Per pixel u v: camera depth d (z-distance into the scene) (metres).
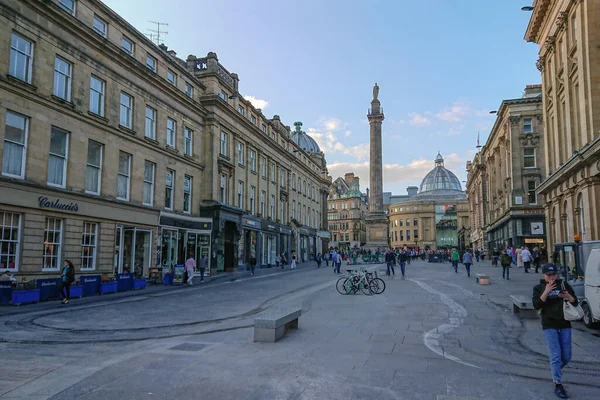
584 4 21.62
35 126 18.89
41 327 11.57
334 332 10.21
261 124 45.97
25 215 18.17
